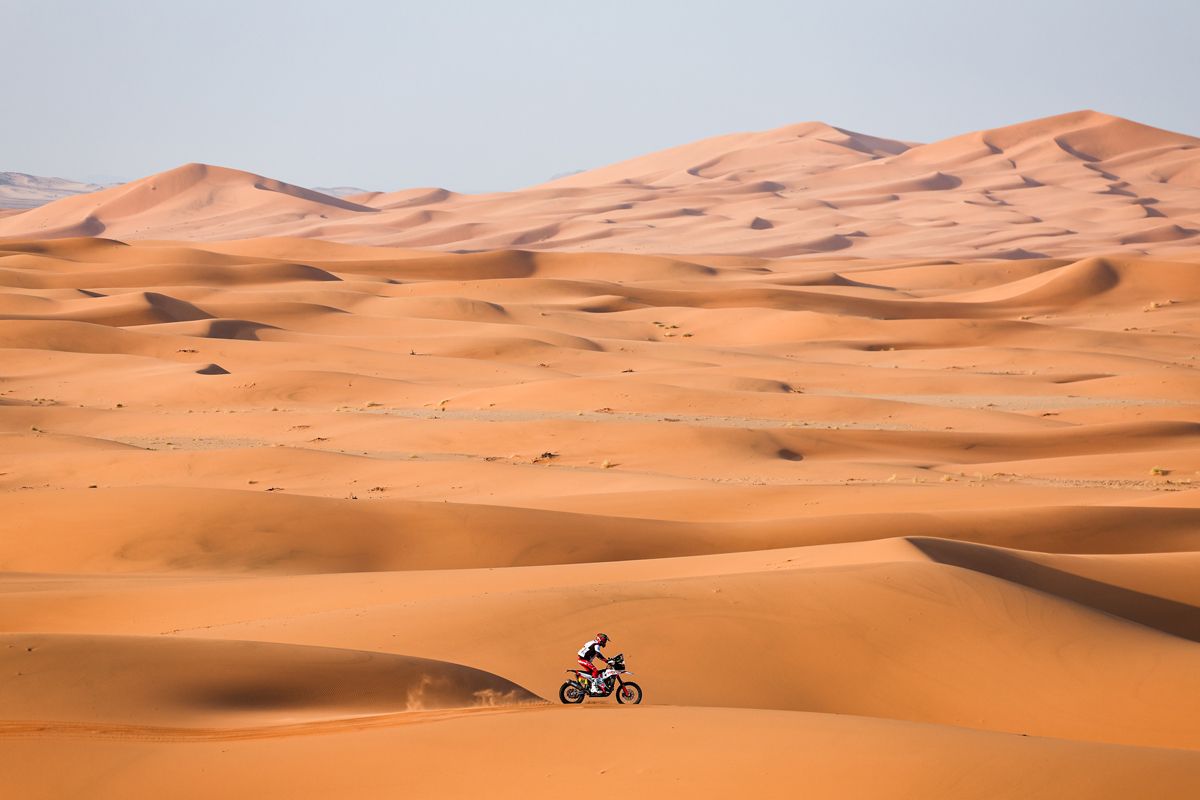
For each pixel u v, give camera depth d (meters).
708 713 41.66
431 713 46.66
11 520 133.25
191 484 180.38
